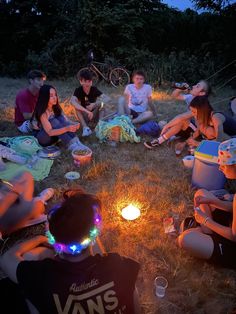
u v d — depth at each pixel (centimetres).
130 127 468
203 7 1088
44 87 413
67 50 1088
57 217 135
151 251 277
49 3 1266
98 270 134
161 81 941
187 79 984
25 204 273
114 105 684
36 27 1250
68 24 1137
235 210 226
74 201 141
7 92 782
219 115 373
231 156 247
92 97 522
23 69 1205
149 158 436
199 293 238
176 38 1172
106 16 1013
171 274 254
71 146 436
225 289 242
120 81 959
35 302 132
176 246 279
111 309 132
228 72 994
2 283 188
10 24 1305
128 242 285
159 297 235
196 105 379
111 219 312
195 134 437
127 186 367
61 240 132
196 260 265
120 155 441
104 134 468
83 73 497
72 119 571
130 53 1045
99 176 386
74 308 129
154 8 1229
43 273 133
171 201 344
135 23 1054
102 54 1081
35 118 439
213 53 1080
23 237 283
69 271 132
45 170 389
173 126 450
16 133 494
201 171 344
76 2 1155
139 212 313
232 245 246
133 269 140
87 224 133
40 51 1239
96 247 195
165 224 304
